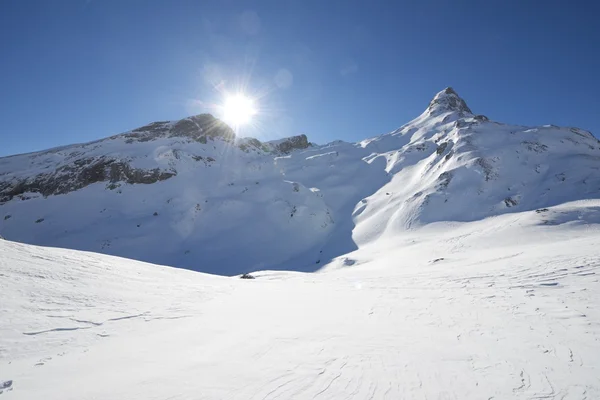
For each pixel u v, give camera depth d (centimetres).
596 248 2175
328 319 1150
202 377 675
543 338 894
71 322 1034
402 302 1416
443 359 773
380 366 734
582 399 598
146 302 1366
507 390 630
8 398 579
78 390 612
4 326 923
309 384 647
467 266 2586
